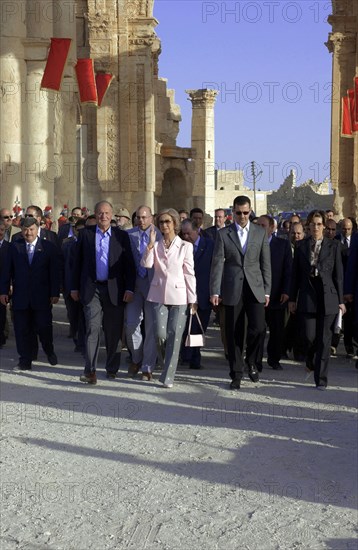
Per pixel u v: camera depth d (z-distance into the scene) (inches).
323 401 396.5
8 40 716.0
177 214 437.4
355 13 1488.7
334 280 425.4
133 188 1492.4
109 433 333.1
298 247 434.0
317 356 425.1
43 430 336.5
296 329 506.6
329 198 3378.4
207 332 650.2
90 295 437.1
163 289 430.3
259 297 423.5
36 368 478.6
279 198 3659.0
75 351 540.7
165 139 1827.0
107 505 253.3
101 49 1480.1
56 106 817.5
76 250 444.1
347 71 1505.9
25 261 469.1
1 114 721.6
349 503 257.1
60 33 823.7
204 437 328.5
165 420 354.9
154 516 244.7
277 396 406.9
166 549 221.8
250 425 348.2
